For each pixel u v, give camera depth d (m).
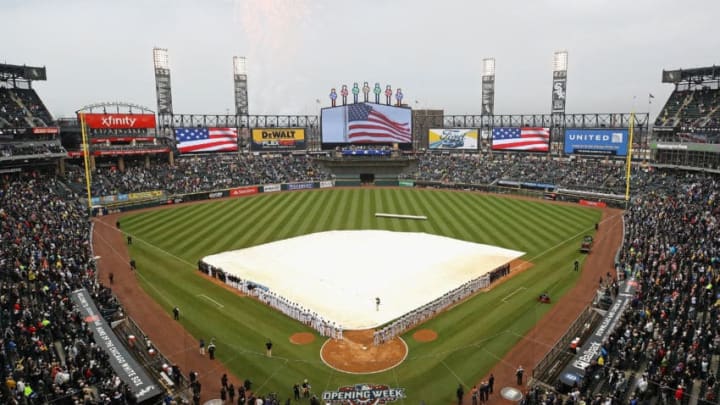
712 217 52.16
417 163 114.19
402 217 71.50
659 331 30.20
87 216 71.31
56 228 55.75
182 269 48.59
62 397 23.98
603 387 26.20
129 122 96.31
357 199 88.12
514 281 44.53
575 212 74.81
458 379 28.69
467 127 115.88
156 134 104.62
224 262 50.50
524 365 30.09
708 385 24.52
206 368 30.17
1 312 32.12
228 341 33.56
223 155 115.25
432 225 66.50
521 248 54.84
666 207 60.53
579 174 93.06
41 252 45.28
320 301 40.22
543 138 106.69
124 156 98.19
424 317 36.94
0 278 38.00
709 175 77.94
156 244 57.97
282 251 54.25
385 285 43.66
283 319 37.06
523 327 35.25
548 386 27.38
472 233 61.72
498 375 29.00
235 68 115.62
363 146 112.56
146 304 40.06
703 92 89.44
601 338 30.23
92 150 89.50
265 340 33.72
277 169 107.62
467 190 97.50
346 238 59.75
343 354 31.70
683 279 37.16
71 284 39.25
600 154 97.88
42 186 74.06
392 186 104.88
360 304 39.53
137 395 25.45
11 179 76.12
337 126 112.44
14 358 27.45
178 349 32.53
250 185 97.31
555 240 58.12
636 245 47.78
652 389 24.72
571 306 38.91
